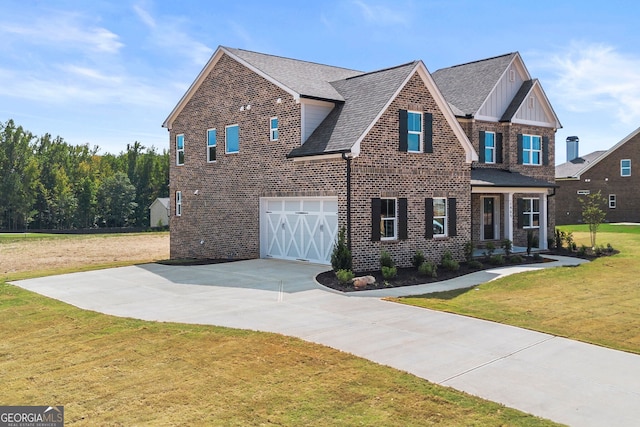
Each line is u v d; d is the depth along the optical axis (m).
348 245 18.20
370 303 13.68
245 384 8.05
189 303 13.99
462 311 12.70
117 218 84.75
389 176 19.17
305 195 20.05
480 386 7.85
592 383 7.96
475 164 26.58
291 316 12.24
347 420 6.78
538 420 6.70
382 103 19.02
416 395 7.52
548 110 29.38
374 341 10.12
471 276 18.50
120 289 16.45
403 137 19.62
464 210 21.88
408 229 19.86
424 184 20.38
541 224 26.42
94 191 82.38
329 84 23.02
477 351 9.51
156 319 12.20
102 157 98.00
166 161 92.88
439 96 20.70
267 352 9.50
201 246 26.00
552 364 8.81
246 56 23.72
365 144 18.41
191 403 7.41
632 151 44.00
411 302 13.73
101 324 11.87
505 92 28.05
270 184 21.77
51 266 27.84
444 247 21.11
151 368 8.88
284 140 20.95
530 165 28.53
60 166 85.69
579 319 11.92
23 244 43.31
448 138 21.27
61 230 66.56
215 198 25.06
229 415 6.99
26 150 78.69
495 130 27.44
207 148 25.53
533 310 12.87
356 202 18.23
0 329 11.89
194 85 26.02
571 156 55.84
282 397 7.54
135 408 7.29
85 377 8.55
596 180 45.72
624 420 6.71
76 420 6.95
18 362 9.46
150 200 91.75
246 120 23.03
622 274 18.69
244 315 12.39
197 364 9.01
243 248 23.44
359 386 7.88
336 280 16.80
